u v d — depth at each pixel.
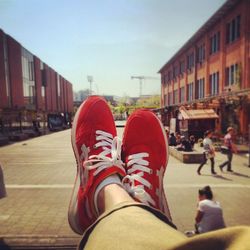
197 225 4.59
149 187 2.10
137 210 1.05
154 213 1.08
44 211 6.05
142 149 2.67
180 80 44.75
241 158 13.75
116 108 87.62
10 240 4.40
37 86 44.34
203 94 33.00
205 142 10.15
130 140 2.77
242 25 22.25
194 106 23.62
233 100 19.73
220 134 20.45
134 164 2.32
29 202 6.71
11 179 9.29
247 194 7.41
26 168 11.41
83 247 1.02
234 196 7.23
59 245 4.22
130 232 0.89
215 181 8.95
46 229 5.05
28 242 4.32
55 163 12.71
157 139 2.77
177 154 13.52
